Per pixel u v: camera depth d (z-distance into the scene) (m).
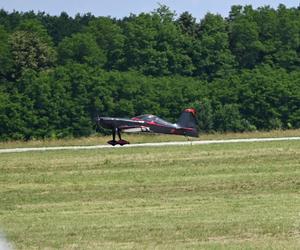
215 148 90.06
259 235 38.22
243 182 59.75
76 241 37.53
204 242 36.84
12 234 39.59
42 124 158.25
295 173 65.00
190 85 169.38
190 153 83.94
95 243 37.00
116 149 94.06
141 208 48.03
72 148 99.00
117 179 63.38
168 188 57.50
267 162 74.12
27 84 162.25
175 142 106.25
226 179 61.62
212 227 40.31
